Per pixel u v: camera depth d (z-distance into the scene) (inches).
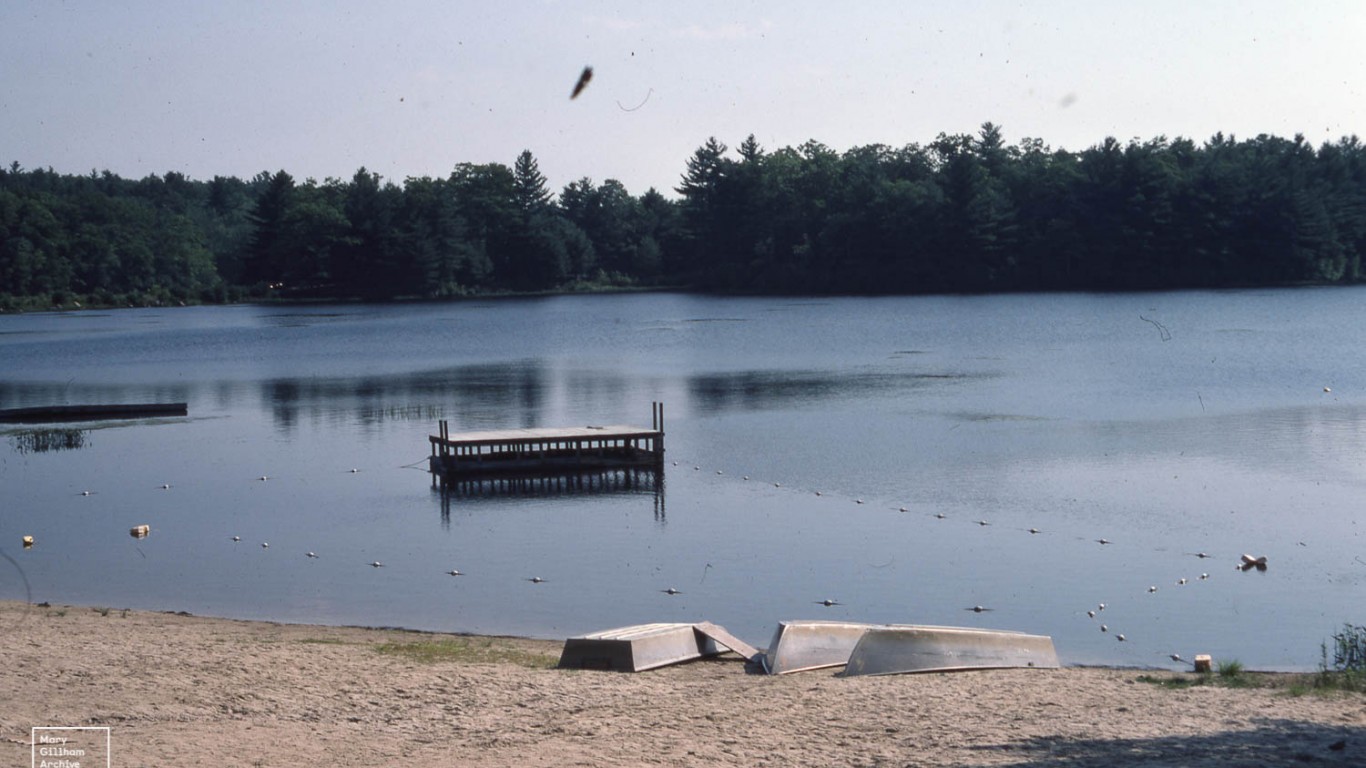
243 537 1184.2
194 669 650.8
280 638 792.3
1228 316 3816.4
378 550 1120.8
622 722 533.3
